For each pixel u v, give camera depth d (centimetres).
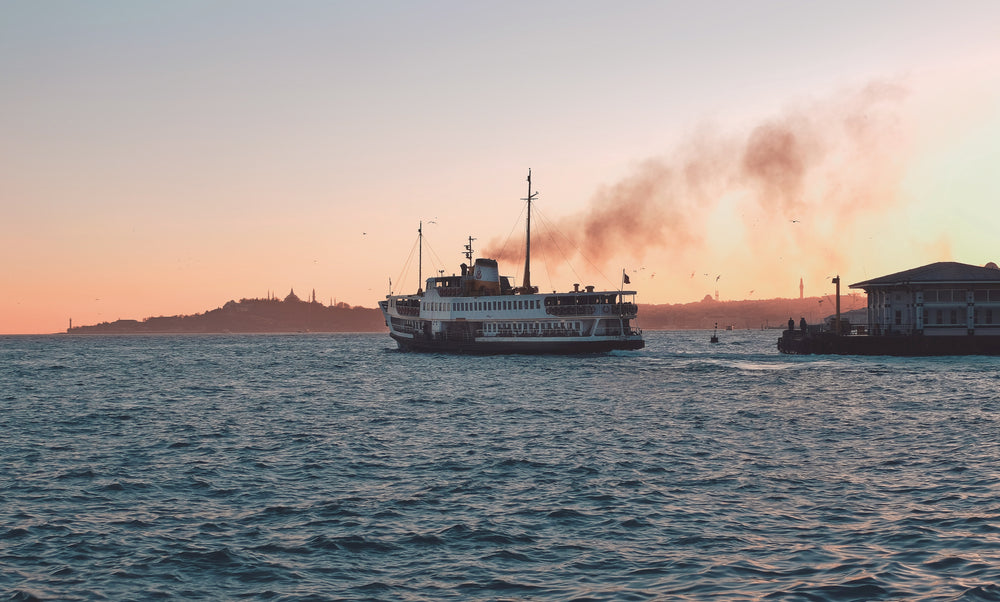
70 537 2625
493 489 3275
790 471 3550
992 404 6119
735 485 3272
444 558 2377
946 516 2700
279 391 8381
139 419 5859
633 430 4966
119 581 2209
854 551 2355
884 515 2742
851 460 3803
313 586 2158
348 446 4450
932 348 11469
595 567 2272
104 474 3675
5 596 2097
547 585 2133
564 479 3456
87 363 15338
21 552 2467
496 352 12700
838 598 1991
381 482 3456
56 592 2128
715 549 2408
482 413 6028
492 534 2608
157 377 10938
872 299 13012
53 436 4959
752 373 9562
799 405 6253
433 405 6662
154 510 2981
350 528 2700
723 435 4706
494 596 2059
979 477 3334
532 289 13638
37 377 11006
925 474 3428
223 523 2789
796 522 2689
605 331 11988
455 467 3781
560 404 6562
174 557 2409
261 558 2395
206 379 10444
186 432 5106
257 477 3591
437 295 13638
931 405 6119
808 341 12625
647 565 2278
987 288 11512
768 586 2081
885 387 7631
